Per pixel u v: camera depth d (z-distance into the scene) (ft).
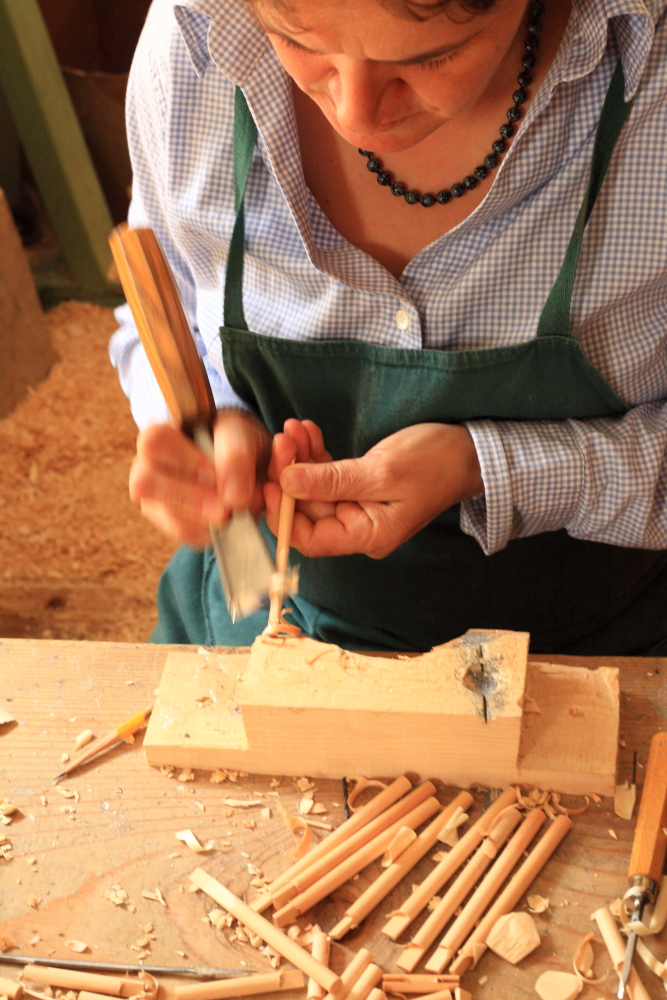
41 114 8.45
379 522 2.85
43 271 9.48
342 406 3.31
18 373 8.15
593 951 2.17
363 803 2.53
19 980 2.14
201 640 3.83
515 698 2.41
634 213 2.75
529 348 2.93
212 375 3.64
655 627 3.70
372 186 3.00
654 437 3.07
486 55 2.11
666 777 2.44
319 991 2.10
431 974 2.13
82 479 7.64
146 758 2.62
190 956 2.17
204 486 2.77
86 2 10.14
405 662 2.54
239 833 2.45
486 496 2.99
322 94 2.27
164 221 3.53
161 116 3.10
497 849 2.39
